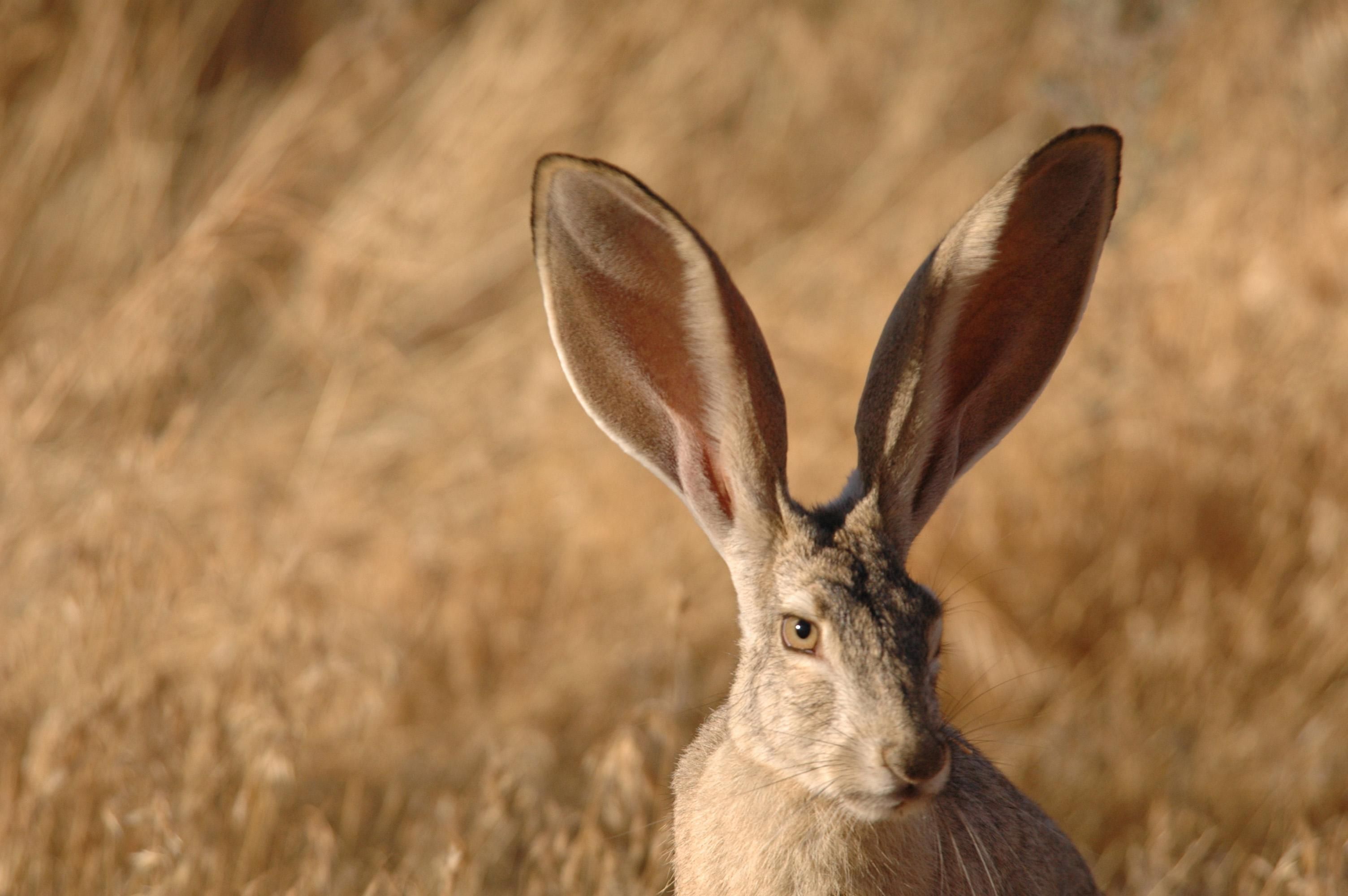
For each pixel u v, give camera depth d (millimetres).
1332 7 21719
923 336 9477
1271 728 15406
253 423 20359
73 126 23031
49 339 19125
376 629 16438
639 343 10117
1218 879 13461
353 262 20031
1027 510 17516
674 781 10719
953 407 10102
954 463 10102
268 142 23188
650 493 17984
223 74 26312
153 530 14617
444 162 22641
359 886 13125
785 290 21484
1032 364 10297
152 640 14016
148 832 12500
